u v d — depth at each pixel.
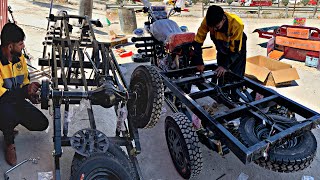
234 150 2.83
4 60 3.23
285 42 7.62
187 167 3.36
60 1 13.92
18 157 3.56
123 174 2.72
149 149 4.07
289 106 3.63
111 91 2.87
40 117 3.70
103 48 4.02
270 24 12.41
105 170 2.67
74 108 4.64
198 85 4.41
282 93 5.92
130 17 9.38
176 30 5.73
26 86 3.49
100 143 2.89
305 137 3.24
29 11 11.24
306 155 3.00
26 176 3.31
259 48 8.86
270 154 2.99
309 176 3.70
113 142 3.16
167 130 3.71
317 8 16.28
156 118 3.70
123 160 2.96
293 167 2.98
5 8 5.92
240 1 18.31
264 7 16.20
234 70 4.99
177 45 5.07
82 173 2.58
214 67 4.73
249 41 9.57
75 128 4.23
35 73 5.45
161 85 3.65
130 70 6.75
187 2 18.12
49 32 5.36
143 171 3.65
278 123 3.32
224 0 19.86
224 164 3.88
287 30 7.52
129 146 3.25
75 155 2.79
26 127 3.74
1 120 3.29
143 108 3.81
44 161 3.56
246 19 13.52
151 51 6.32
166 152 4.04
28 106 3.62
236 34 4.30
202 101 5.33
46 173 3.36
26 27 8.82
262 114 3.42
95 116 4.59
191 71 4.55
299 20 9.72
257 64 6.89
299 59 7.73
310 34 7.38
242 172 3.74
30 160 3.54
